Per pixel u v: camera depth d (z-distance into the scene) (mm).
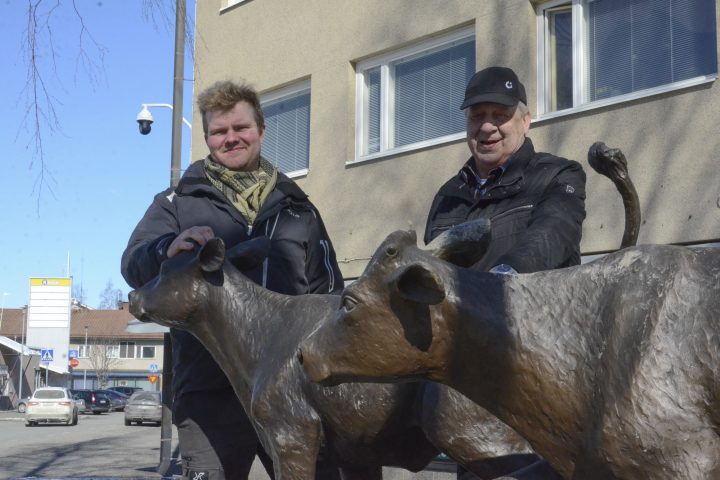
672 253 1732
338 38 9602
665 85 7062
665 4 7117
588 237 7246
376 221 9055
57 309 39375
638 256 1749
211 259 2777
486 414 2328
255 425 2854
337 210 9469
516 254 2348
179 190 3354
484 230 1895
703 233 6641
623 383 1652
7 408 48250
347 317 1780
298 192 3438
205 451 3193
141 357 62094
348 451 2729
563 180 2807
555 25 7898
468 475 2443
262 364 2785
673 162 6863
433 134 8820
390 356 1773
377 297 1758
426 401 2432
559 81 7852
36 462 13492
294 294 3293
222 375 3188
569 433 1749
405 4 8984
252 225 3307
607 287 1747
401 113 9148
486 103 2977
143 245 3139
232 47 10789
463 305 1770
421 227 8633
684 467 1602
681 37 7012
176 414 3285
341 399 2633
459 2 8492
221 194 3305
